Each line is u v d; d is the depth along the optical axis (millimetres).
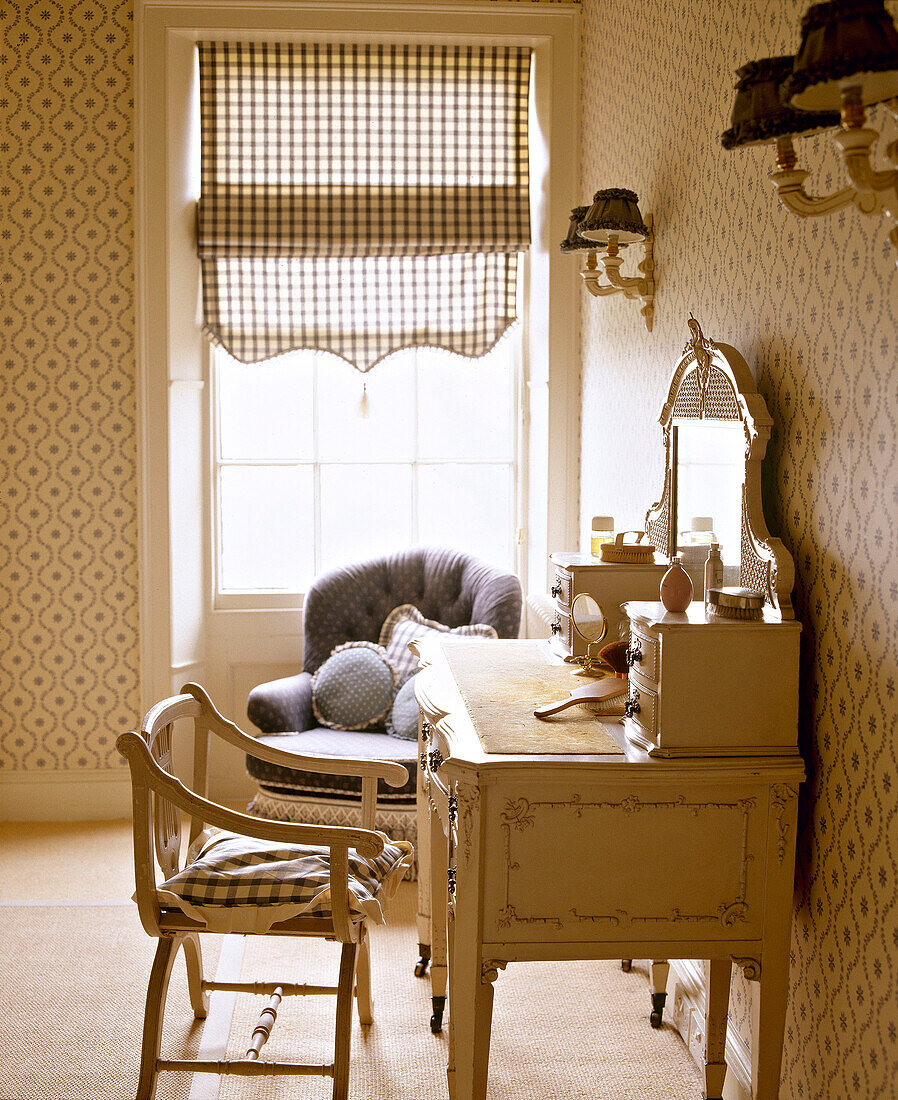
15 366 3996
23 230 3951
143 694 4047
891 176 1240
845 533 1705
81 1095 2254
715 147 2311
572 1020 2621
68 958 2920
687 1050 2463
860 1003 1673
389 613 4094
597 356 3648
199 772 2469
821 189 1777
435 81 4125
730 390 2043
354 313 4223
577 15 3926
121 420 4020
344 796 3480
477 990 1788
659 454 2764
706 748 1790
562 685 2332
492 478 4406
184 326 4062
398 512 4391
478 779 1739
